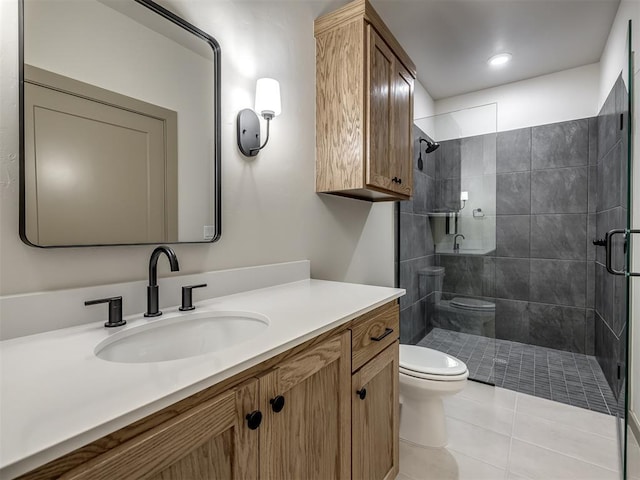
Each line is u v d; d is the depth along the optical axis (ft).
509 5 6.89
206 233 3.88
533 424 6.14
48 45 2.66
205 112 3.87
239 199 4.32
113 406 1.56
